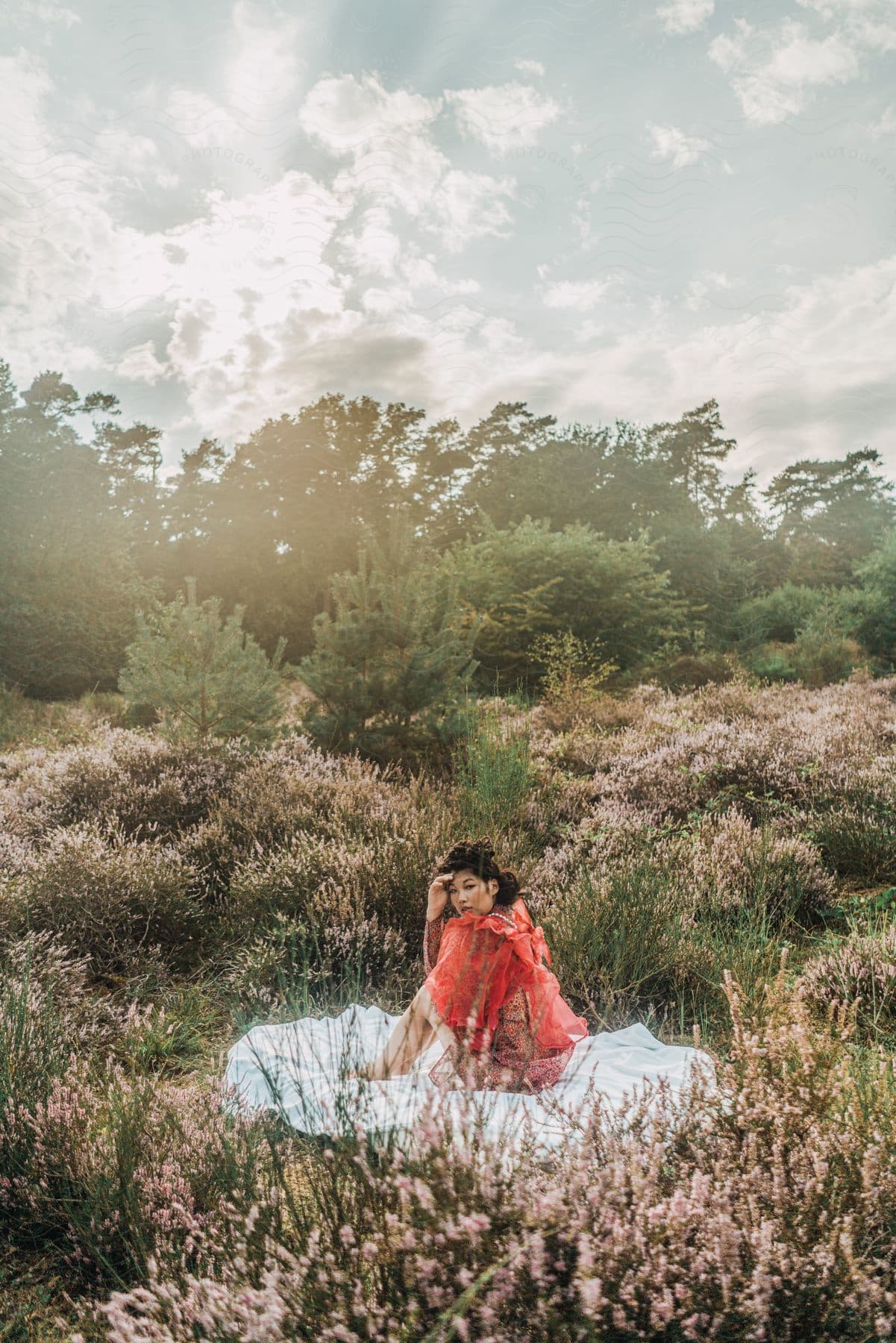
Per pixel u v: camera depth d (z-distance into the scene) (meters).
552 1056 2.99
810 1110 2.03
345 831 5.39
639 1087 2.86
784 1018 2.43
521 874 4.89
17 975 3.58
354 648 8.66
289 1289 1.58
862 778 6.84
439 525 39.16
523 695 13.79
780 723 9.59
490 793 6.19
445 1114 1.77
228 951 4.43
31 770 7.84
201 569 31.86
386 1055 2.94
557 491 34.81
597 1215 1.66
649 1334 1.52
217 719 8.48
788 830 6.12
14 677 16.39
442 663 8.72
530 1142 1.79
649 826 6.13
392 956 4.10
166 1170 2.33
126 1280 2.16
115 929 4.35
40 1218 2.38
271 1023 3.58
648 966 3.96
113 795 6.41
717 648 22.02
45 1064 2.89
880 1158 1.90
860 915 4.75
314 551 32.34
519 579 17.42
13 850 5.21
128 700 8.80
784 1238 1.70
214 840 5.61
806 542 39.22
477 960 2.89
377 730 8.58
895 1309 1.61
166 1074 3.35
